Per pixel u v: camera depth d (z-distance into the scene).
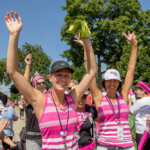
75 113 2.24
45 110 2.14
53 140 2.10
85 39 2.43
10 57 2.00
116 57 26.91
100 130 3.02
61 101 2.23
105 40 25.48
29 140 3.46
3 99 4.79
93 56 2.47
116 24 24.56
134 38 3.24
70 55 26.70
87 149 3.61
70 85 4.15
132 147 2.90
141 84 3.62
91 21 25.39
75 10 25.64
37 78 3.94
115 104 2.99
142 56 14.81
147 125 3.43
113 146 2.83
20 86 2.06
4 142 3.86
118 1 26.70
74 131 2.20
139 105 3.93
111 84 3.08
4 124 3.41
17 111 23.34
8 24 2.04
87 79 2.46
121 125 2.92
